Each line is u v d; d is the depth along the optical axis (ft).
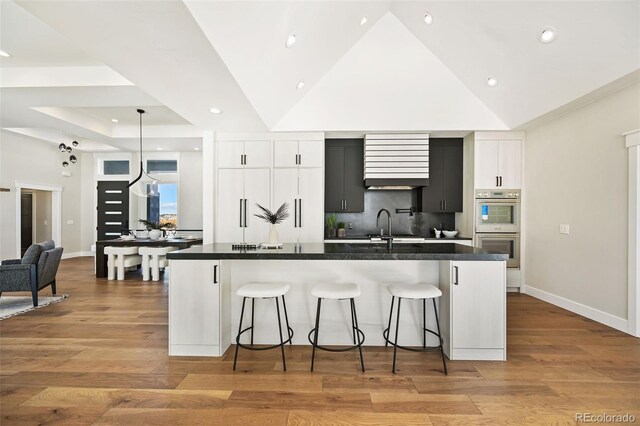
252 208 15.56
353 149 16.89
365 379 7.30
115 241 18.80
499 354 8.18
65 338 9.66
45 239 25.18
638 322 9.80
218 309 8.45
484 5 9.48
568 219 12.58
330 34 10.39
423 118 14.55
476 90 13.76
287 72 10.45
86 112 18.16
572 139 12.35
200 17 5.84
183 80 8.41
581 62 9.60
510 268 15.37
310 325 9.21
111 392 6.75
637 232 9.82
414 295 7.61
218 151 15.61
